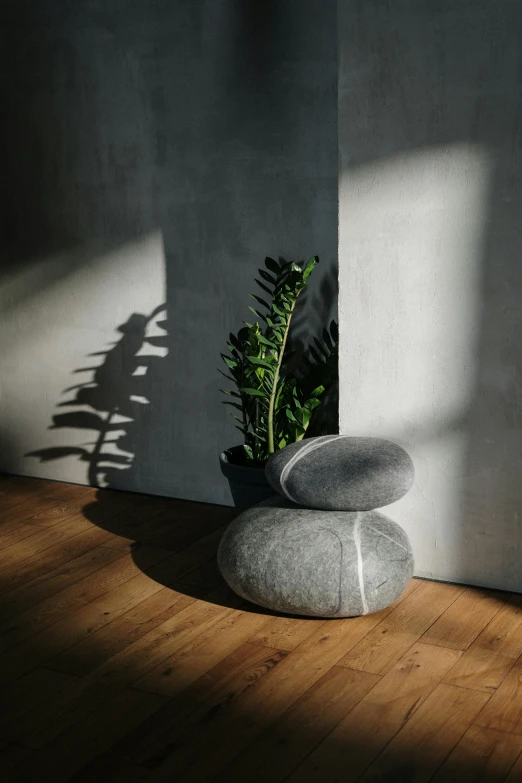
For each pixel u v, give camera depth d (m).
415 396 3.04
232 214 3.73
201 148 3.73
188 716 2.29
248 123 3.63
